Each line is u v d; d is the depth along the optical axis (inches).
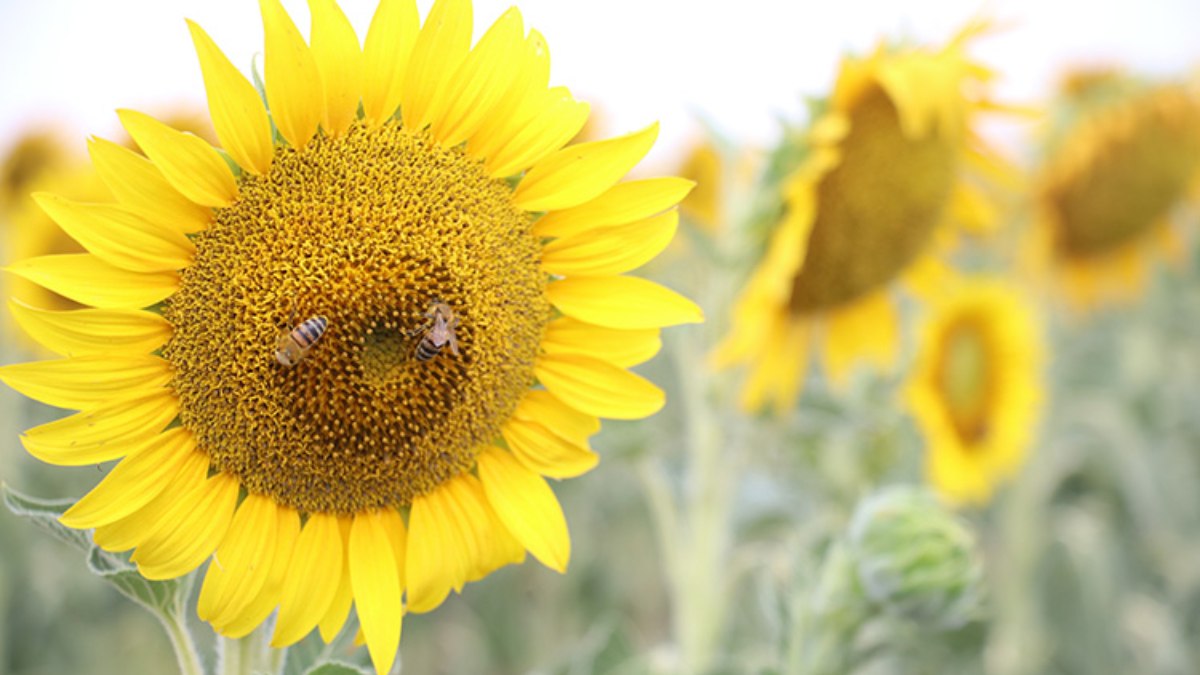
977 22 31.0
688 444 37.0
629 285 24.0
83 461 22.4
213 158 22.6
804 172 30.4
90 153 22.2
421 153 23.6
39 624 44.3
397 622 23.3
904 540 28.7
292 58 22.7
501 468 24.1
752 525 37.6
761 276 31.0
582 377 24.1
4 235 44.4
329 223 23.3
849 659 30.0
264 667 23.7
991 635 44.8
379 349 23.6
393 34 23.2
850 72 31.0
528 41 23.6
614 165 23.7
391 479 23.6
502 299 23.9
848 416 37.8
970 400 39.5
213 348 22.9
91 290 22.4
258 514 23.2
